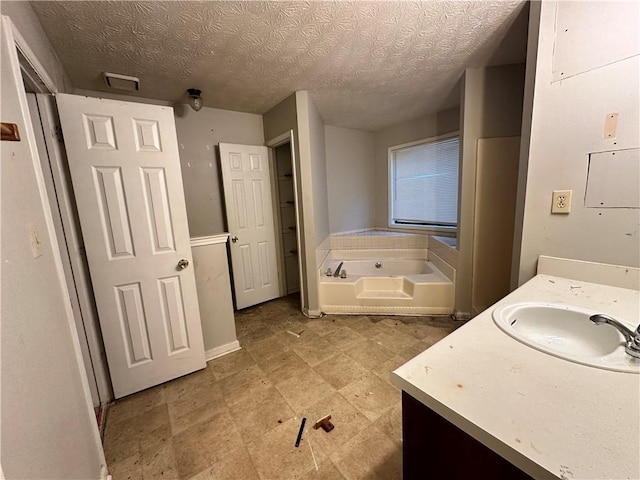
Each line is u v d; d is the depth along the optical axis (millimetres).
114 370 1740
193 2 1355
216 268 2188
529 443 489
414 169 3730
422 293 2752
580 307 1037
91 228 1615
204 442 1415
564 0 1231
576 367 694
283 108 2805
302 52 1862
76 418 1044
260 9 1427
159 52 1811
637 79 1100
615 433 501
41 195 1014
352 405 1629
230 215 3059
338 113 3197
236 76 2203
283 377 1916
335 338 2420
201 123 2928
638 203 1143
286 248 3609
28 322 790
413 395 653
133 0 1317
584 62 1210
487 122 2271
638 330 753
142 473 1264
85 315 1640
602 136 1198
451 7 1460
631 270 1175
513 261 1558
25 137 950
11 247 755
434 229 3518
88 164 1575
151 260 1804
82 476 1031
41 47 1419
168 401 1734
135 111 1672
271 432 1458
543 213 1393
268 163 3312
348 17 1516
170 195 1829
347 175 3939
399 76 2285
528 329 1057
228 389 1821
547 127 1337
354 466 1256
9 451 623
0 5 984
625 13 1104
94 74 2082
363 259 3645
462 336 852
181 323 1942
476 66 2166
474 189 2400
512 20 1582
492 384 642
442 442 639
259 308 3225
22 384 710
